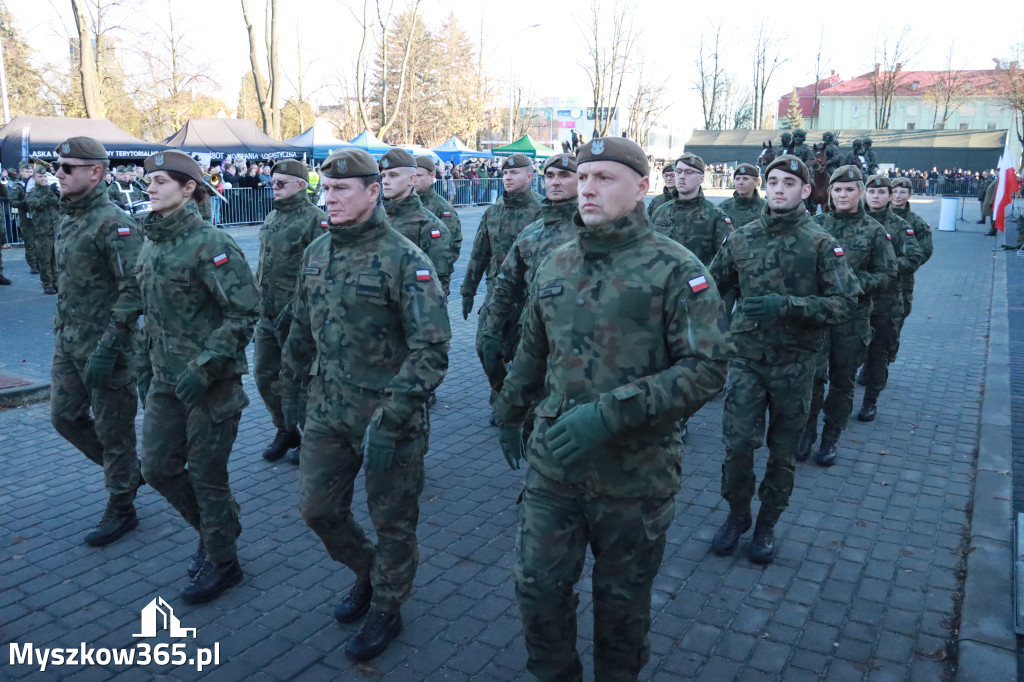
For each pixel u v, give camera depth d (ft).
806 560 15.15
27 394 24.29
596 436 8.39
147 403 13.58
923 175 158.30
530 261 16.28
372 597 12.23
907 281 27.50
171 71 145.79
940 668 11.76
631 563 9.37
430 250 21.17
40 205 41.68
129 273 14.46
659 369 9.04
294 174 19.11
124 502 15.62
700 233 24.27
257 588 13.89
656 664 11.84
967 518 17.03
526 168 21.33
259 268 19.43
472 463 20.08
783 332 14.66
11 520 16.42
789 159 15.08
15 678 11.32
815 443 21.77
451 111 193.16
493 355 16.31
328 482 11.66
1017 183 75.00
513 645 12.34
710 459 20.68
